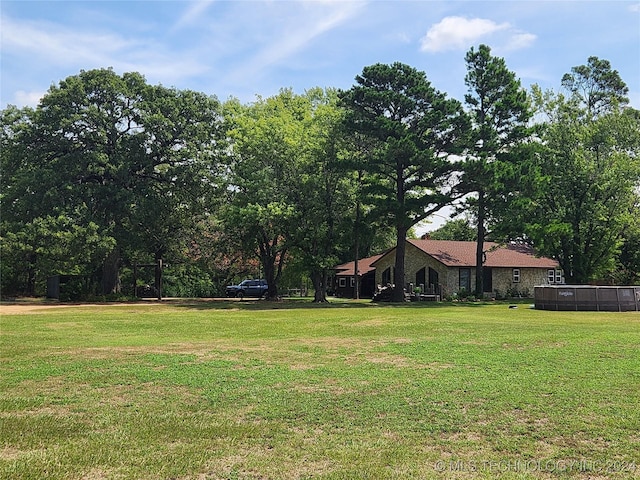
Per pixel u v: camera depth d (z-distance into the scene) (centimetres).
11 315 2647
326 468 568
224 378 1014
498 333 1669
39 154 4156
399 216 3547
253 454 611
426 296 4091
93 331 1902
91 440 661
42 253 3816
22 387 952
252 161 3928
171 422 736
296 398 858
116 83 4200
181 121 4359
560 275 4747
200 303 3869
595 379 959
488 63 3972
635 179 4134
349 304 3650
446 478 540
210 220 4731
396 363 1166
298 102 4966
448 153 3641
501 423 717
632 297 2823
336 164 3556
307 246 3947
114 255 4344
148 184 4384
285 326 2019
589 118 4331
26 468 564
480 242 4031
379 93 3450
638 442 639
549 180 3688
